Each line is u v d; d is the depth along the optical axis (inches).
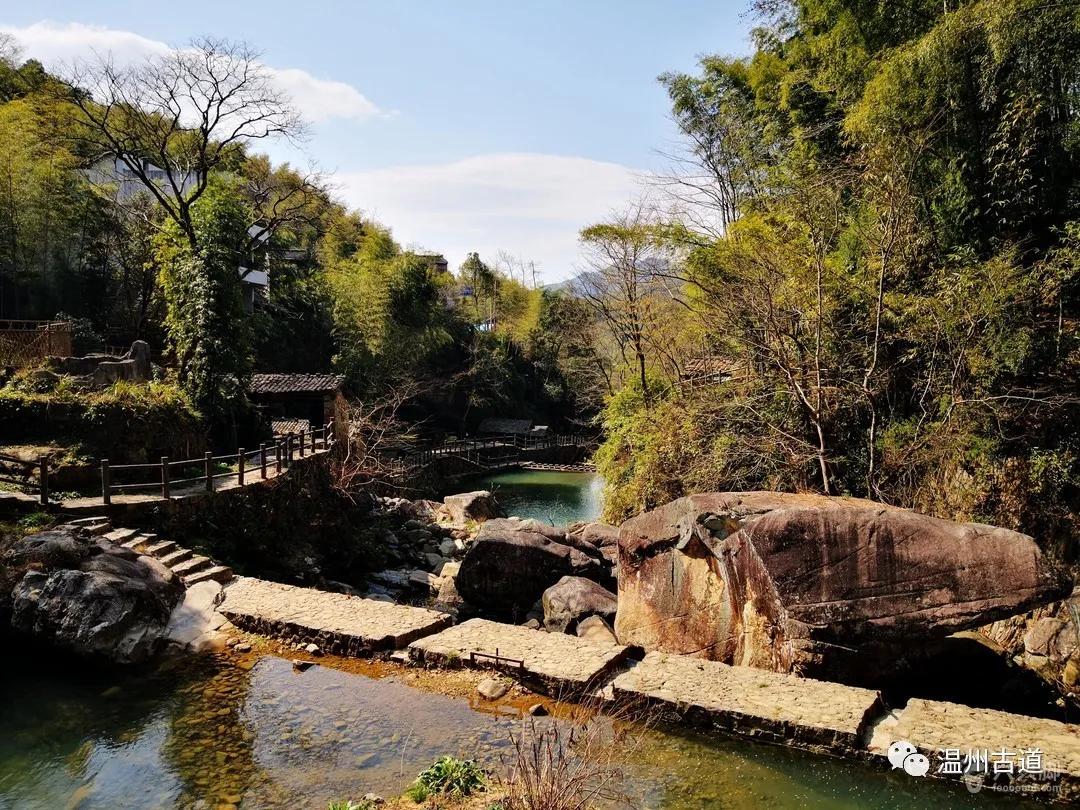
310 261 1665.8
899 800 225.5
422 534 773.9
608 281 833.5
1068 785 223.0
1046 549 369.7
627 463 710.5
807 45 630.5
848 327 494.6
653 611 362.3
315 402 1111.6
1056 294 392.8
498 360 1892.2
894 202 446.6
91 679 304.0
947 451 412.2
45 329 675.4
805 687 284.8
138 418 556.7
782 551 311.3
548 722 266.1
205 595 378.9
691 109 858.1
